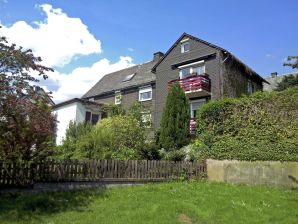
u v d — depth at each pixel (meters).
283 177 14.58
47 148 11.84
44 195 11.20
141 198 11.38
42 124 10.52
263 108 17.02
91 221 8.58
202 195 12.13
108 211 9.62
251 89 30.27
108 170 14.05
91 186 13.36
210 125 18.92
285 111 16.19
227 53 26.27
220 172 16.72
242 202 11.12
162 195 11.94
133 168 14.90
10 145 10.58
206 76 26.12
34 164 11.94
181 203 10.66
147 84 31.39
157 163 15.80
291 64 15.49
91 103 29.64
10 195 10.98
